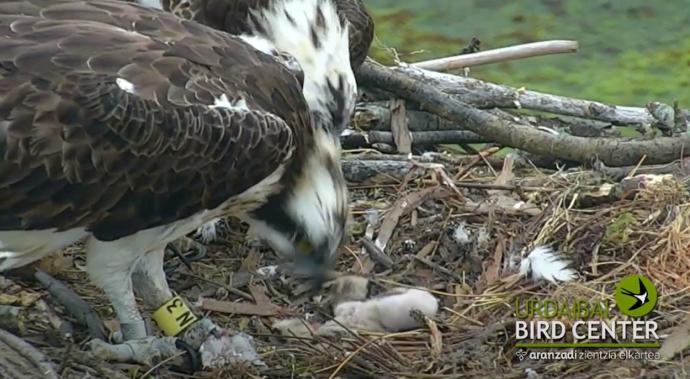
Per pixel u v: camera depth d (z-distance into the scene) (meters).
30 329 11.95
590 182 14.28
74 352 11.58
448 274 13.23
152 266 12.09
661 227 13.30
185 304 12.20
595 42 19.20
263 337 12.36
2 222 10.92
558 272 12.83
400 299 12.48
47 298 12.42
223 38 11.75
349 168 14.49
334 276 12.84
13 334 11.62
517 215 13.88
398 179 14.48
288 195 11.96
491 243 13.49
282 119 11.62
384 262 13.34
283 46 12.61
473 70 18.89
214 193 11.34
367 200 14.29
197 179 11.22
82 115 10.82
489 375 11.71
